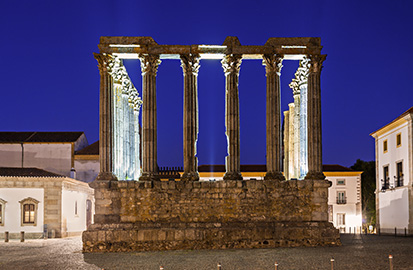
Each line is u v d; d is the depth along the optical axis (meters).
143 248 28.28
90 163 59.38
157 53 31.14
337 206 62.47
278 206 29.58
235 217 29.38
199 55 31.41
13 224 45.72
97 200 29.34
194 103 31.06
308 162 30.95
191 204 29.47
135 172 37.81
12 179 45.94
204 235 28.53
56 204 46.59
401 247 28.45
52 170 58.78
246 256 24.53
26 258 26.30
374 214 71.06
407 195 43.41
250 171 59.12
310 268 20.30
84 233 28.41
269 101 31.09
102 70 31.06
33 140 59.66
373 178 72.12
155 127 30.97
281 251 26.38
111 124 30.92
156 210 29.36
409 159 43.44
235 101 31.06
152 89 31.00
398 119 45.09
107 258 25.17
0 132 62.06
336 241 29.06
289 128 37.84
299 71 34.44
